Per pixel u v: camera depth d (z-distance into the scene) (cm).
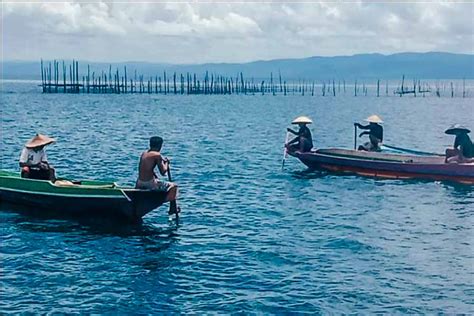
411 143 4925
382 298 1384
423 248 1766
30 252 1705
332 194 2562
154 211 2217
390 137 5425
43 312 1302
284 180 2919
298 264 1619
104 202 2014
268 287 1452
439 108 11319
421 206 2325
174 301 1370
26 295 1392
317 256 1688
